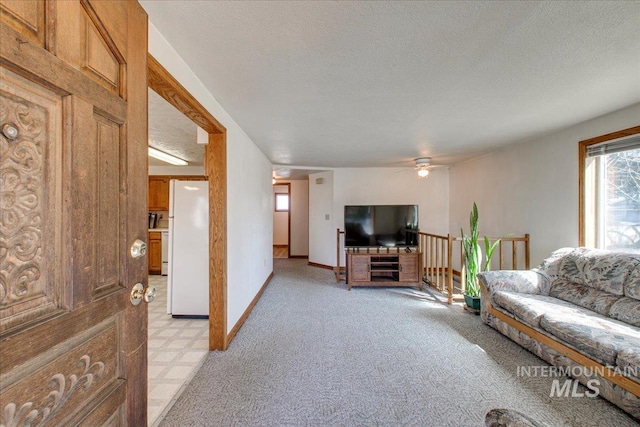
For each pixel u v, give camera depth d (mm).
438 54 1595
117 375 884
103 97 816
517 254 3744
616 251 2543
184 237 3271
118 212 889
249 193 3398
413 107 2404
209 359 2301
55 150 684
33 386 630
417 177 5711
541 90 2074
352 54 1590
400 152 4258
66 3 700
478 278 3080
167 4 1189
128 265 926
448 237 3768
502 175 4078
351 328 2922
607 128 2609
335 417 1653
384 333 2795
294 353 2393
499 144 3758
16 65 588
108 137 846
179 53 1570
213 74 1810
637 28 1362
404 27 1356
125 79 913
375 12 1250
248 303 3326
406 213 4848
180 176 5352
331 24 1332
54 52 668
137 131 966
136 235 957
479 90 2072
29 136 626
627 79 1905
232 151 2689
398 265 4457
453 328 2912
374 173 5719
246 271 3232
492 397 1822
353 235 4789
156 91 1602
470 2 1192
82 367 752
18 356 598
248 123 2832
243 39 1446
